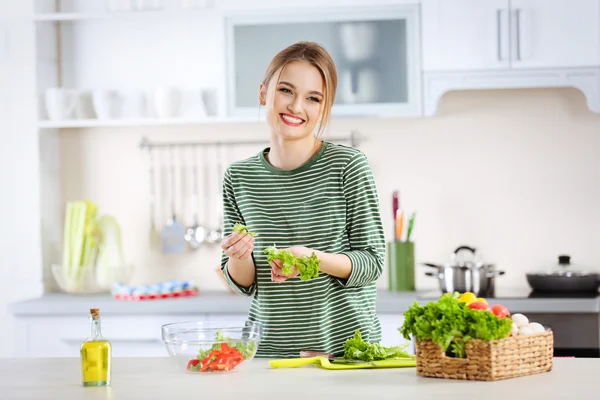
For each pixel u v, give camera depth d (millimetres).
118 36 4816
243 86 4473
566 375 2135
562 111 4621
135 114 4793
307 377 2174
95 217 4641
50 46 4781
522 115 4645
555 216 4629
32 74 4633
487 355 2061
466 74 4332
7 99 4645
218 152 4828
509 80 4320
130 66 4809
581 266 4262
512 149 4648
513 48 4297
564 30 4277
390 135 4711
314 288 2529
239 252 2385
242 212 2639
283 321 2562
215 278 4816
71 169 4902
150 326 4234
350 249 2586
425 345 2143
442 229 4688
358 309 2564
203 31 4727
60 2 4844
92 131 4883
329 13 4391
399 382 2080
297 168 2578
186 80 4750
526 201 4645
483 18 4316
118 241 4629
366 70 4387
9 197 4641
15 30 4633
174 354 2307
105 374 2154
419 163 4695
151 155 4859
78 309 4262
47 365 2523
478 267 4105
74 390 2102
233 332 2293
